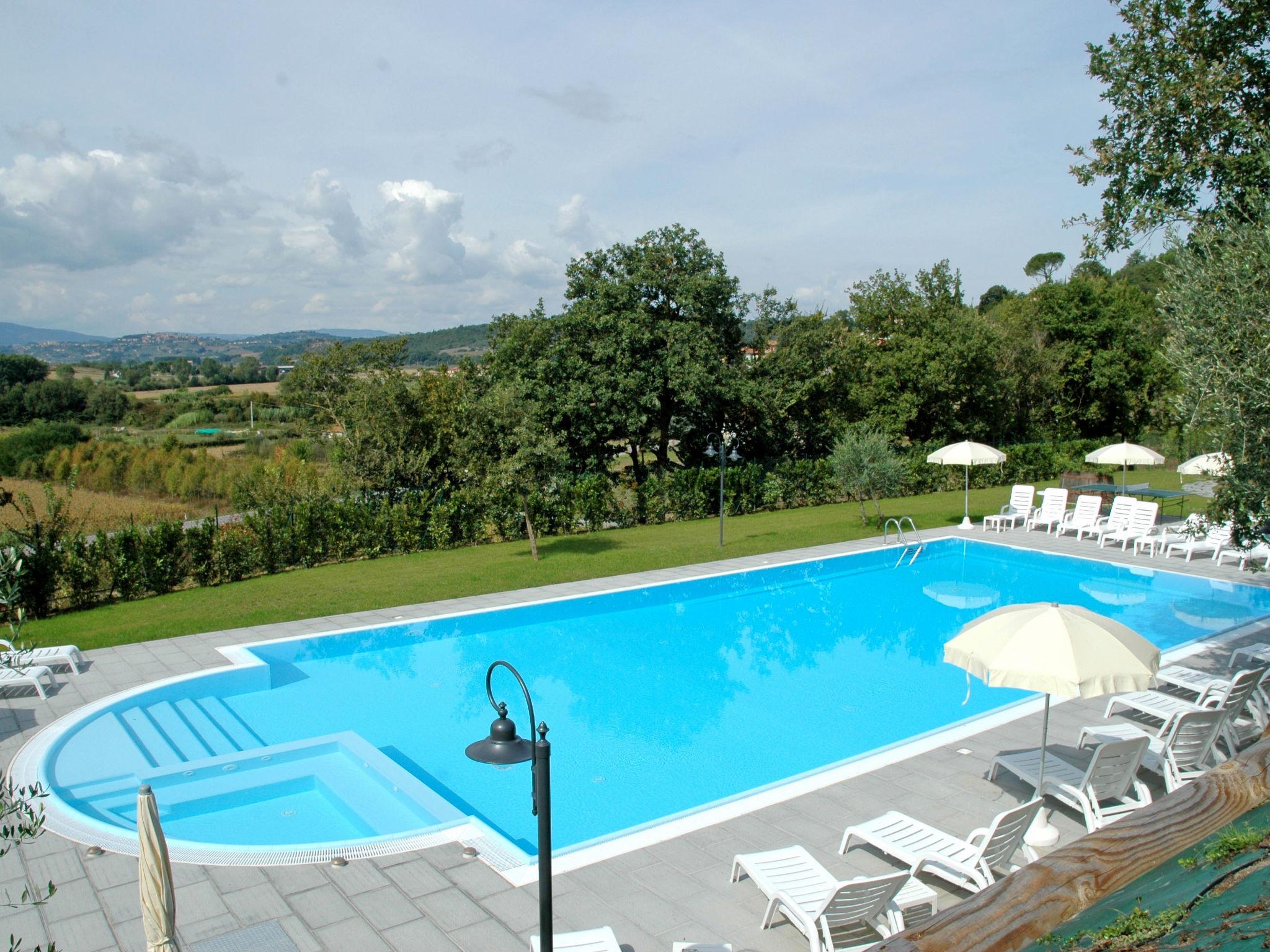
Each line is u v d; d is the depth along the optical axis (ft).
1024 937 7.57
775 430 100.12
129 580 52.90
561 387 88.28
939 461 71.67
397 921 19.48
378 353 148.66
